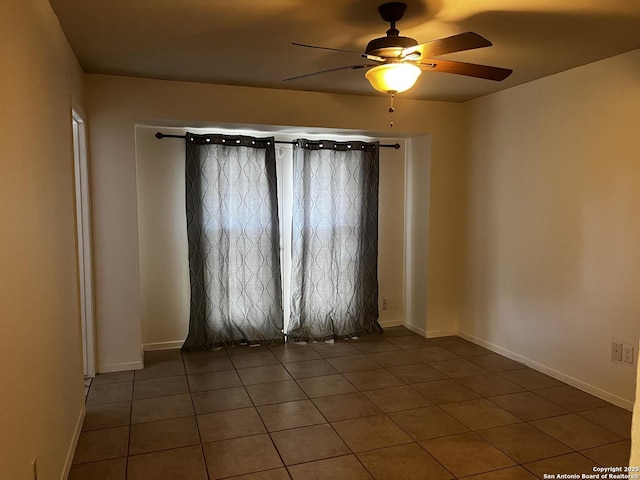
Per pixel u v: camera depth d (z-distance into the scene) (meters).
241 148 4.46
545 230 3.84
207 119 3.98
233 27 2.72
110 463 2.60
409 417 3.14
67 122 2.78
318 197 4.78
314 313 4.83
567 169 3.62
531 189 3.96
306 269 4.78
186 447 2.77
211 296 4.50
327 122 4.31
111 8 2.45
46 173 2.16
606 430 2.96
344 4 2.40
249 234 4.56
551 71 3.62
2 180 1.51
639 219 3.13
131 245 3.88
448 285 4.91
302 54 3.21
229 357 4.30
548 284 3.83
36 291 1.91
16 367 1.61
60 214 2.46
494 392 3.54
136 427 3.00
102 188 3.77
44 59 2.20
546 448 2.76
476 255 4.64
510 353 4.27
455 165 4.80
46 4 2.28
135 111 3.80
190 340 4.43
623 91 3.20
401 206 5.20
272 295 4.67
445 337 4.91
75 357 2.81
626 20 2.60
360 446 2.78
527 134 3.98
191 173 4.32
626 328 3.23
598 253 3.40
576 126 3.54
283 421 3.09
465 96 4.45
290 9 2.47
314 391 3.57
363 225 4.92
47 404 2.06
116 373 3.89
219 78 3.81
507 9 2.46
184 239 4.50
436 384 3.70
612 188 3.29
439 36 2.85
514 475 2.50
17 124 1.71
